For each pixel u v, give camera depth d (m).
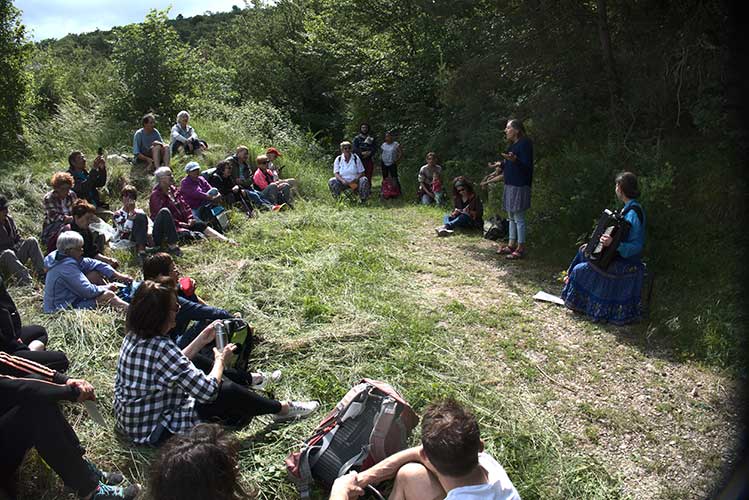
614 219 5.65
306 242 7.57
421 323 5.35
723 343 5.02
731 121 7.12
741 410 4.22
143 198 9.38
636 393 4.49
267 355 4.68
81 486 3.11
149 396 3.46
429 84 16.34
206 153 10.92
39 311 5.47
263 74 25.91
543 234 8.16
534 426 3.98
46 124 10.93
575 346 5.22
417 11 17.09
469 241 8.48
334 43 20.83
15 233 6.66
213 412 3.62
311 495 3.37
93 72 15.66
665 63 8.09
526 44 9.93
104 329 4.89
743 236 6.50
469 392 4.34
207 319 4.60
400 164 16.14
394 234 8.64
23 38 10.03
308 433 3.80
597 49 9.34
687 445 3.86
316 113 25.86
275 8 26.06
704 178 7.26
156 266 4.76
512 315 5.81
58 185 7.19
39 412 3.04
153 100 13.23
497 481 2.64
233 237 7.98
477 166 12.47
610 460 3.74
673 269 6.55
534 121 9.99
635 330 5.55
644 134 8.54
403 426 3.41
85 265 5.95
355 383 4.35
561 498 3.38
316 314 5.42
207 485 2.20
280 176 11.34
